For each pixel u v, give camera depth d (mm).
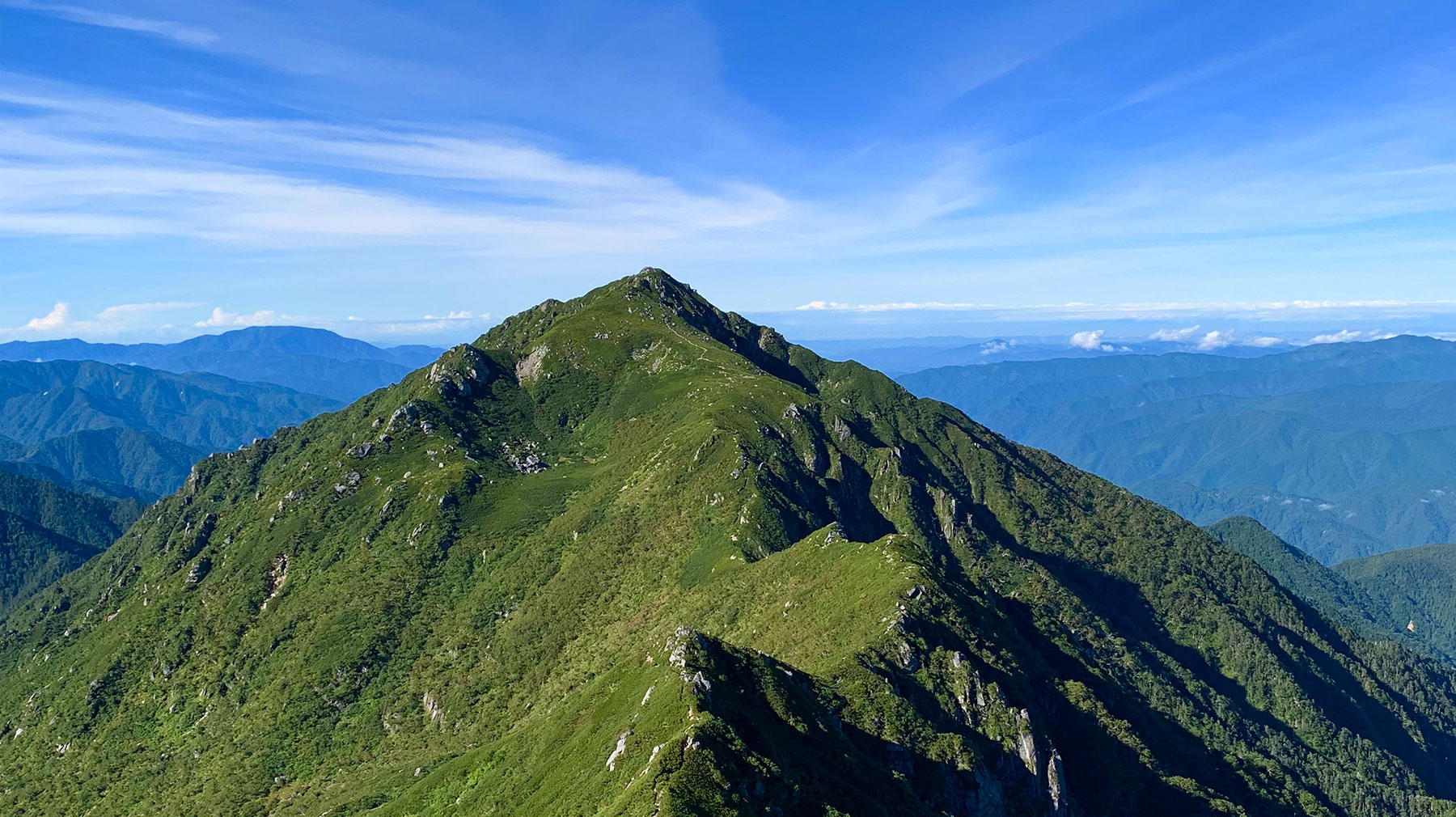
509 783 151250
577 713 158875
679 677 135000
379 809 174125
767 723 135625
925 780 153000
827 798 120625
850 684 165000
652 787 109438
